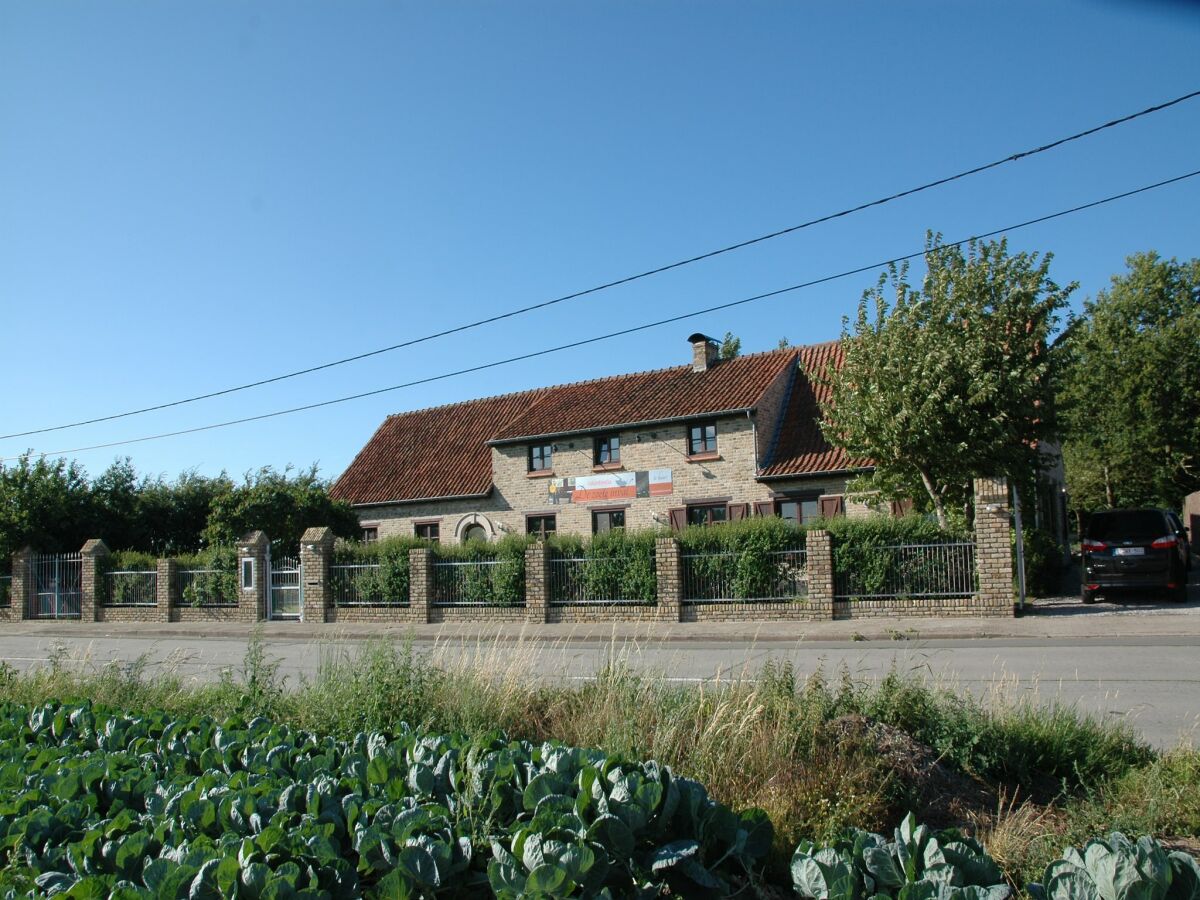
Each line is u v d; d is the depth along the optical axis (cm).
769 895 410
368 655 884
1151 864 307
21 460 3092
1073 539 4503
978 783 627
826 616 1861
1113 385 3931
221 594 2633
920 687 731
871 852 348
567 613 2123
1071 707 804
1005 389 1903
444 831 385
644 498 2925
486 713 733
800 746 606
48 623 2841
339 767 513
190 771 549
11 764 530
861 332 2084
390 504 3406
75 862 381
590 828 363
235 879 333
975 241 2053
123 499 3338
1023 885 443
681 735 627
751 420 2764
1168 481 3969
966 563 1792
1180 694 943
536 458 3183
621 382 3341
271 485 2992
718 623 1938
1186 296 4434
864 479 2178
